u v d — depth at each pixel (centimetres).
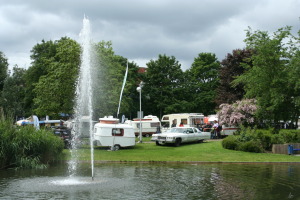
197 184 1320
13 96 5256
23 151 1869
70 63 3734
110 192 1153
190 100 7056
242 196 1094
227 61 5572
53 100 3853
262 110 3278
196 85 6988
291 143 2756
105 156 2342
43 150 1984
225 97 5428
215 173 1644
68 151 2625
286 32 3098
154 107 7138
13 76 5472
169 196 1088
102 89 3862
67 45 3938
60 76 3741
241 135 2831
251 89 3284
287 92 3077
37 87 4016
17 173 1636
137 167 1883
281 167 1938
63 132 2950
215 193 1139
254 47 3191
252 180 1428
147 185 1291
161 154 2486
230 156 2395
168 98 6931
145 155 2422
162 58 7125
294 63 2953
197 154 2484
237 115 3766
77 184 1310
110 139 2759
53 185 1288
